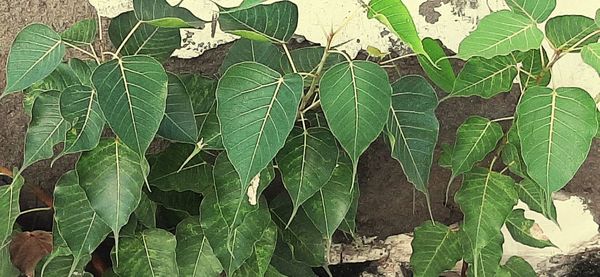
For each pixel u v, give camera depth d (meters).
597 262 1.04
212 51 0.94
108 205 0.70
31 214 0.95
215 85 0.81
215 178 0.73
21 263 0.85
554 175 0.68
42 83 0.78
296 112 0.65
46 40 0.71
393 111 0.76
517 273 0.92
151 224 0.78
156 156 0.81
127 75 0.67
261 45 0.82
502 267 0.88
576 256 1.04
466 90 0.80
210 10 0.93
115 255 0.76
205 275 0.78
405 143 0.76
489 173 0.82
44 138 0.75
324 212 0.76
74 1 0.92
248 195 0.73
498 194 0.81
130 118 0.66
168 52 0.80
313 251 0.84
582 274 1.04
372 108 0.66
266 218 0.75
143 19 0.76
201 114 0.80
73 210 0.73
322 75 0.72
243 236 0.74
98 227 0.73
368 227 1.02
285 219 0.84
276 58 0.82
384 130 0.78
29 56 0.70
